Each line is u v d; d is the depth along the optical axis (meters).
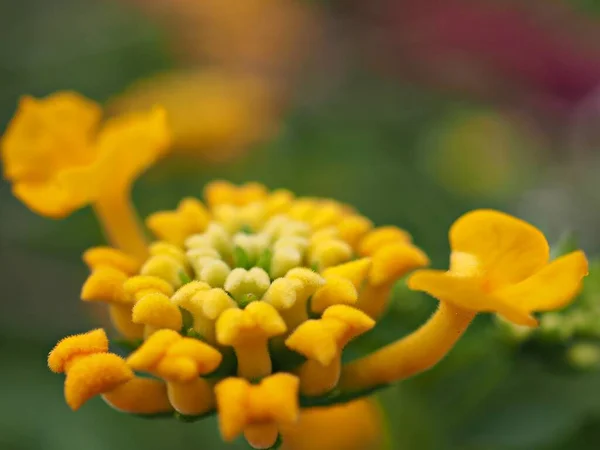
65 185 0.11
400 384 0.12
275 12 0.23
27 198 0.11
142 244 0.12
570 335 0.12
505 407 0.12
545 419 0.12
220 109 0.18
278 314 0.10
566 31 0.22
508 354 0.12
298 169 0.19
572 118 0.21
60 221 0.17
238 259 0.10
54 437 0.15
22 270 0.17
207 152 0.18
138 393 0.10
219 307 0.10
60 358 0.10
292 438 0.13
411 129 0.22
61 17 0.22
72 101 0.12
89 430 0.15
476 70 0.21
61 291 0.17
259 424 0.09
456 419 0.12
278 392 0.09
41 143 0.11
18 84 0.21
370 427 0.13
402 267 0.10
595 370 0.12
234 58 0.22
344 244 0.10
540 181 0.20
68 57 0.21
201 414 0.10
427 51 0.22
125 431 0.15
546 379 0.13
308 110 0.22
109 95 0.21
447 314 0.10
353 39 0.23
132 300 0.10
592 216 0.19
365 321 0.10
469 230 0.10
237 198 0.11
